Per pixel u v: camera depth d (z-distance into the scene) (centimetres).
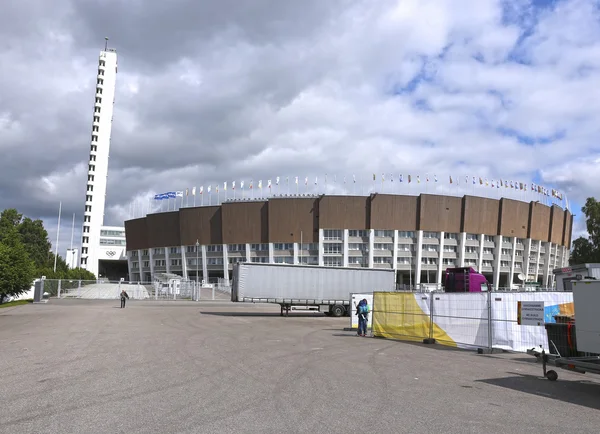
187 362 1230
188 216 12725
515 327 1596
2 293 4409
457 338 1767
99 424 657
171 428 641
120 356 1326
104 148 16175
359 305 2208
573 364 1053
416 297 1967
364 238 11631
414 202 11625
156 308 4356
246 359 1305
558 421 736
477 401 864
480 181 12019
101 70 16338
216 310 4428
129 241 14638
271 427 652
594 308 1007
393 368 1230
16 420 676
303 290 4034
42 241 9919
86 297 6406
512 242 12400
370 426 670
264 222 12006
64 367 1138
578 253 8800
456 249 11825
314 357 1388
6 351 1418
